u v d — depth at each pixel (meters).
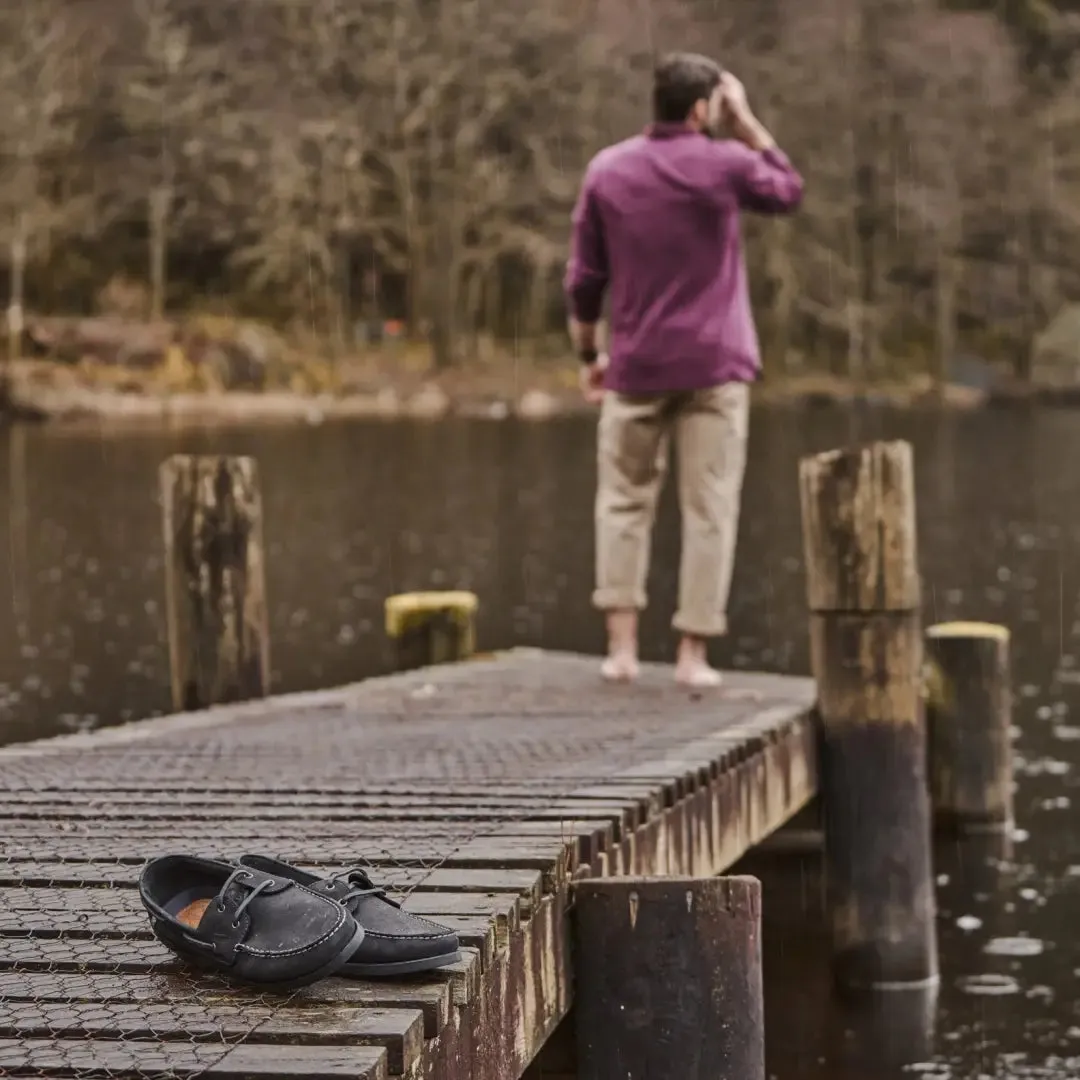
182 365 63.03
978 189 80.94
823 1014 7.97
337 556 28.72
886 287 81.19
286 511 35.47
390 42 72.75
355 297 78.31
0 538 30.27
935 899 9.77
